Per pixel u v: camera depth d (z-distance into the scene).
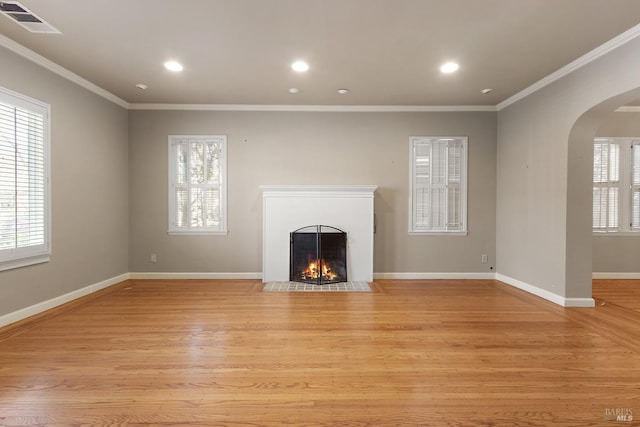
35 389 2.15
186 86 4.51
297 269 5.21
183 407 1.97
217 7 2.69
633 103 5.23
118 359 2.57
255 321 3.44
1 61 3.20
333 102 5.20
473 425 1.83
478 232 5.47
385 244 5.46
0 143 3.20
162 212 5.38
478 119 5.44
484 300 4.23
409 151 5.45
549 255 4.21
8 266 3.31
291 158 5.43
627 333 3.12
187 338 2.99
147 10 2.73
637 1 2.58
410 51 3.46
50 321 3.42
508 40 3.22
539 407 1.98
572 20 2.86
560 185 4.00
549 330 3.20
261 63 3.76
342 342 2.91
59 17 2.84
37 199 3.63
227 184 5.40
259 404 2.00
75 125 4.20
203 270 5.43
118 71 4.01
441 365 2.50
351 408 1.97
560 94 3.97
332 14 2.79
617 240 5.47
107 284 4.86
